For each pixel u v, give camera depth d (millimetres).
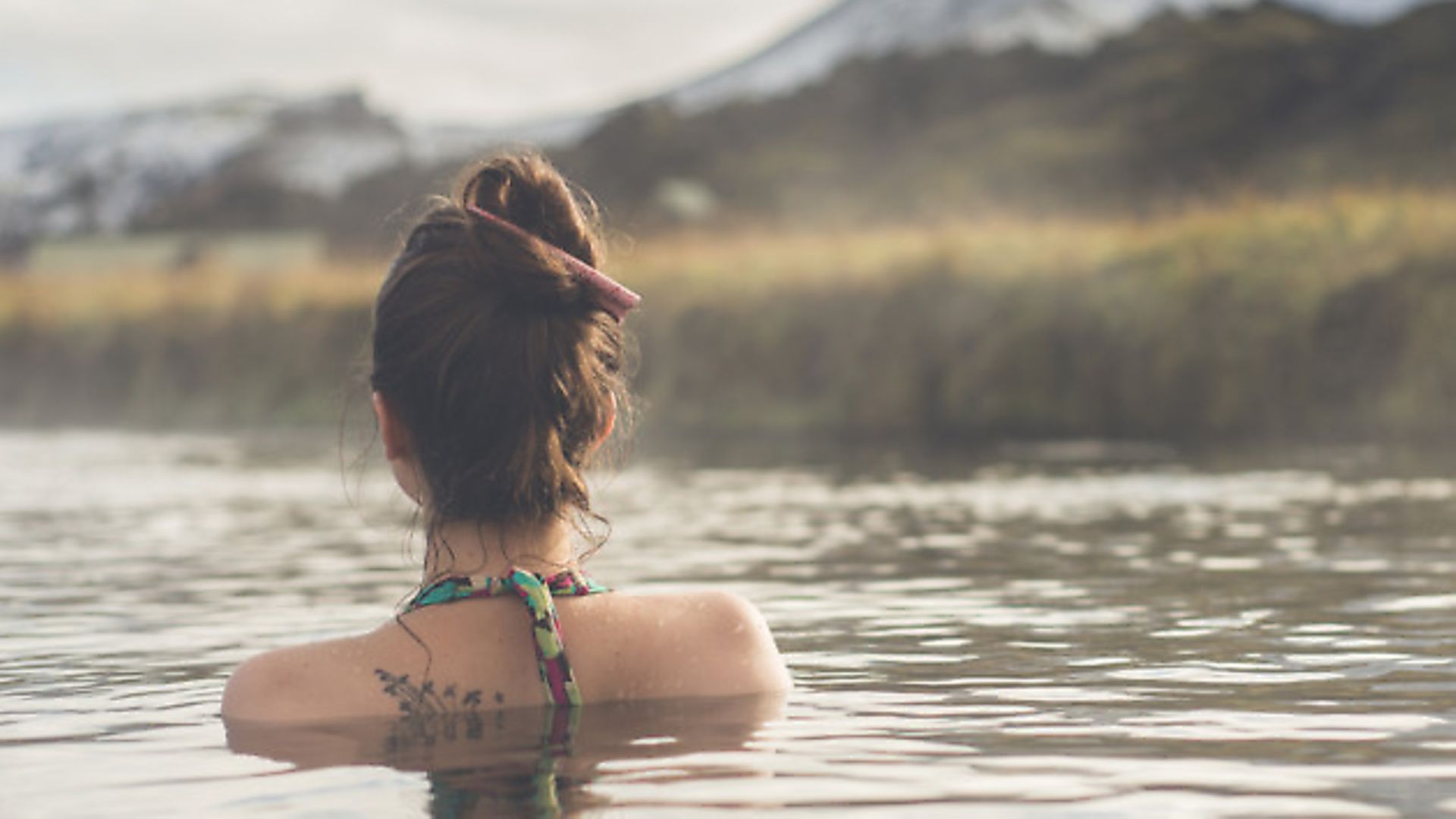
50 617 3965
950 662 2953
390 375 2119
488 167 2152
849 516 6770
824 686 2650
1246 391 13219
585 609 2305
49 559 5473
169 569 5141
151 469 10891
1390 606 3754
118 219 61156
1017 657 3014
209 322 21266
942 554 5211
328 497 8523
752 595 4207
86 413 21156
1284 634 3295
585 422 2156
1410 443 11180
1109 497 7477
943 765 1993
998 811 1758
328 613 4012
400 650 2225
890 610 3834
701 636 2365
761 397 16266
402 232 2238
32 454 12906
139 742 2271
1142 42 60219
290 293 21328
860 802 1794
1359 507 6637
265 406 20047
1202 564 4758
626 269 18516
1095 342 14328
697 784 1881
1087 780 1906
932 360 15281
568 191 2178
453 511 2164
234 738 2162
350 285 21328
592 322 2148
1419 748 2094
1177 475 8852
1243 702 2471
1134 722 2303
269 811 1804
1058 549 5301
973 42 62781
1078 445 12266
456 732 2133
